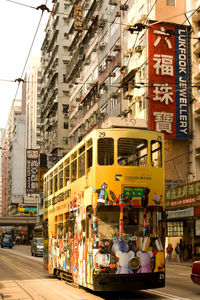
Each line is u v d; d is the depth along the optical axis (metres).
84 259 12.11
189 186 29.00
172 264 29.80
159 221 11.62
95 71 47.12
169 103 31.03
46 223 19.33
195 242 31.48
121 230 11.23
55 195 17.36
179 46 31.64
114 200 11.36
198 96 31.31
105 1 44.38
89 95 49.59
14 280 17.06
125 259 11.12
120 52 39.53
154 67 31.09
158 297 11.87
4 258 35.22
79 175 13.31
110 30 42.66
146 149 11.97
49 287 14.43
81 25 51.28
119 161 11.66
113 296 12.18
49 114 73.75
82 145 13.07
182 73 31.38
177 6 33.66
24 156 124.19
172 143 32.06
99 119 44.81
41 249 39.06
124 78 36.44
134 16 37.09
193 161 31.28
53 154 67.88
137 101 33.94
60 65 69.06
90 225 11.61
